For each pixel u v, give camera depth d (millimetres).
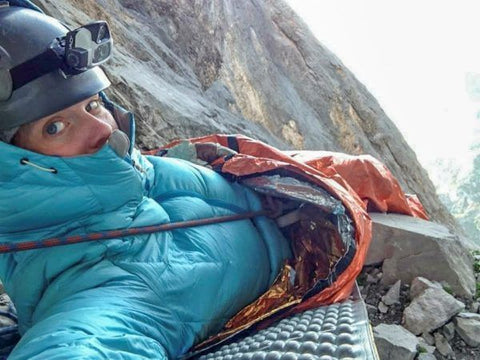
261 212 865
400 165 4645
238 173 891
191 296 654
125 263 618
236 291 734
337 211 822
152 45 3064
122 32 2676
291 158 964
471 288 1279
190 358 671
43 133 578
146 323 576
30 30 576
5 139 577
